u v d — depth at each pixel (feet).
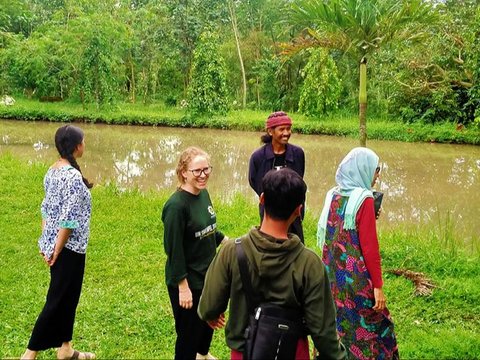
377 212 9.94
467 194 36.76
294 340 6.28
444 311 14.78
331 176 42.32
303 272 6.33
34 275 16.84
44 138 59.31
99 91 78.84
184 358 10.19
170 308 14.49
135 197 28.35
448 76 60.39
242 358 6.58
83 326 13.29
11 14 92.58
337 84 78.07
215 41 78.48
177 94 97.96
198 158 9.64
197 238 9.86
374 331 9.64
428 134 61.62
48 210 10.83
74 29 81.10
